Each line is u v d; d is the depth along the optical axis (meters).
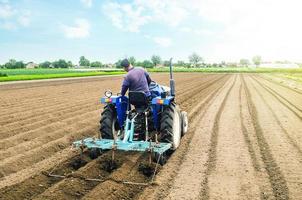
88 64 107.88
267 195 3.89
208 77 34.97
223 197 3.83
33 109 10.91
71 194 3.98
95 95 15.38
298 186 4.16
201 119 8.76
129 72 5.37
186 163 5.04
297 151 5.70
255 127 7.71
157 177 4.45
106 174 4.69
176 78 31.98
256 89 18.94
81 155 5.04
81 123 8.23
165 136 5.32
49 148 5.91
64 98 14.12
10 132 7.43
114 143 4.66
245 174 4.57
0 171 4.78
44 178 4.56
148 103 5.33
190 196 3.86
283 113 9.84
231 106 11.32
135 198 3.87
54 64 99.38
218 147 5.95
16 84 23.02
